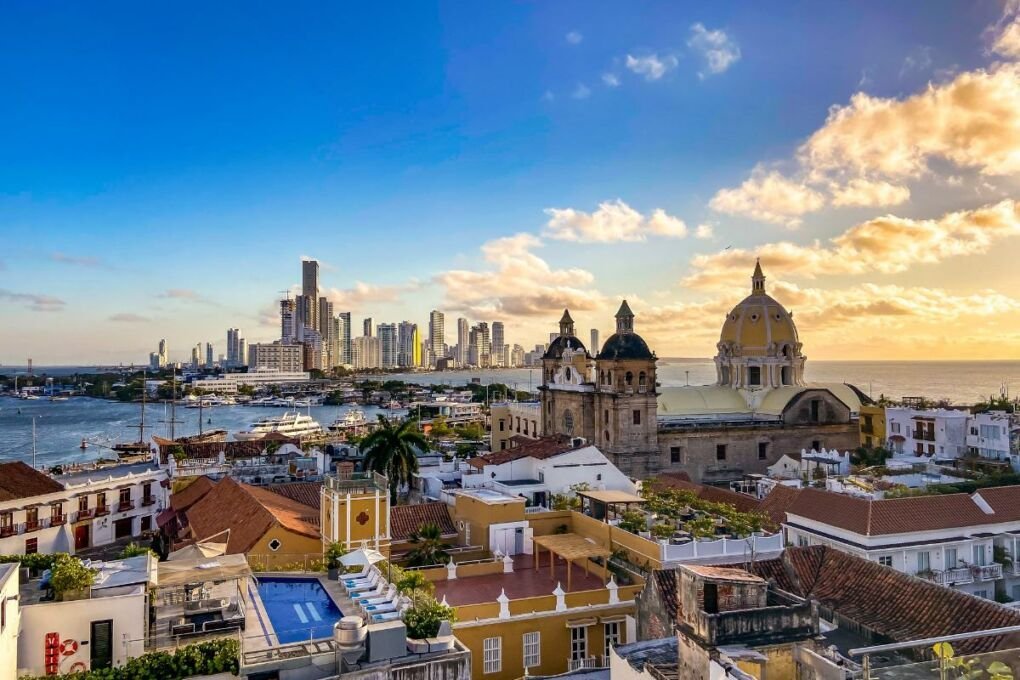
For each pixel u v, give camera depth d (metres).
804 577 40.62
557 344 123.06
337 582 33.66
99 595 27.69
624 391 101.12
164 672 23.69
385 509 50.50
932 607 34.38
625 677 28.39
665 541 47.59
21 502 72.81
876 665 29.64
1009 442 98.00
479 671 41.94
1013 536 53.28
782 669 24.11
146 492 89.25
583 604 44.91
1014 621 31.22
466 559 53.88
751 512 62.16
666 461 106.31
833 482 74.44
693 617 24.67
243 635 27.28
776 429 111.31
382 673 24.09
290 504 61.81
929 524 52.62
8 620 23.75
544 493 64.62
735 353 124.19
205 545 37.44
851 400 123.44
